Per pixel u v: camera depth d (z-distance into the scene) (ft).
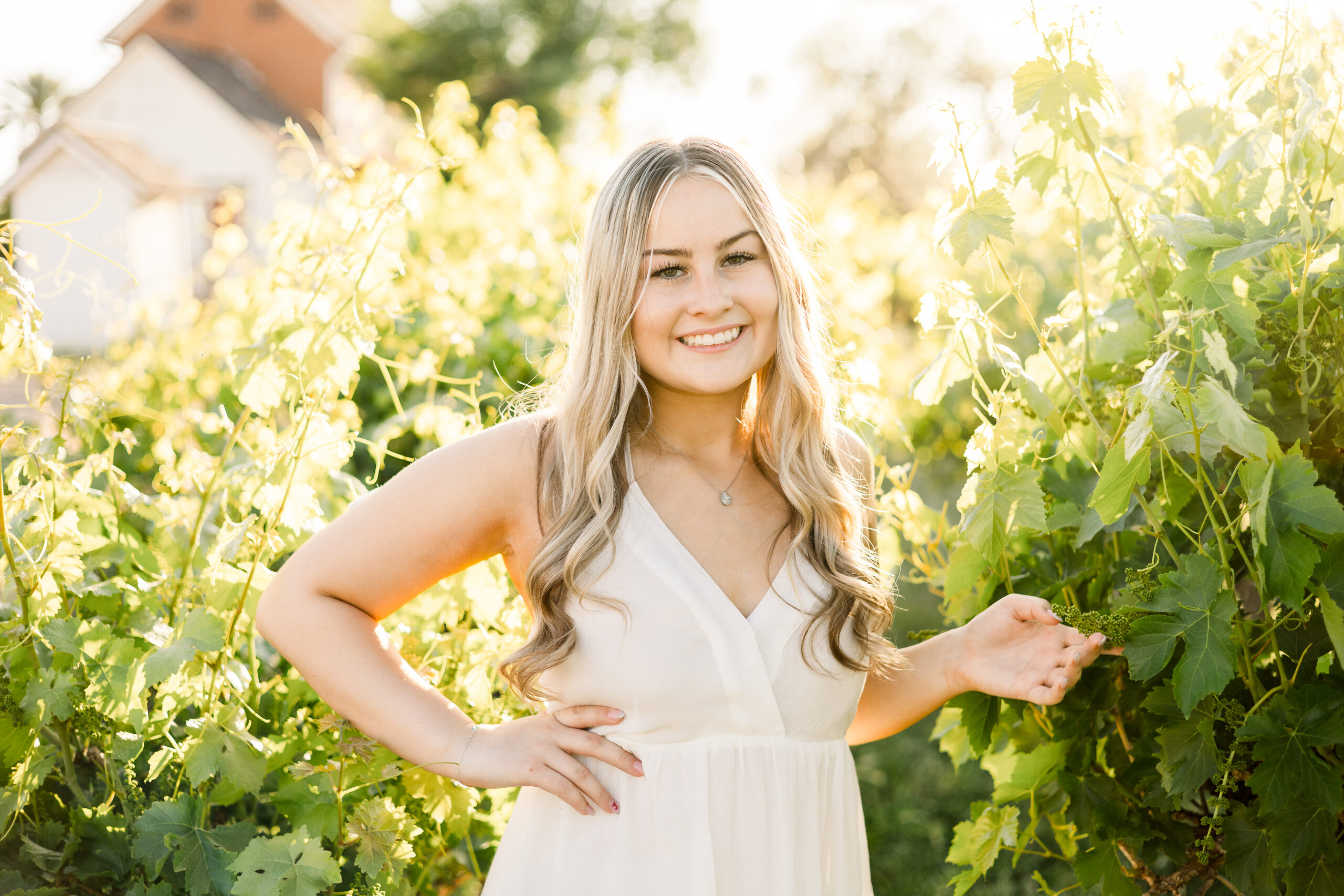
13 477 5.74
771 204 5.32
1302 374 5.51
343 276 6.56
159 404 11.80
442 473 5.20
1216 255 5.21
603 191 5.25
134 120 81.51
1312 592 5.03
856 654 5.42
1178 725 5.26
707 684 5.07
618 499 5.22
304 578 5.06
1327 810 4.99
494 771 5.04
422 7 112.78
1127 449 4.80
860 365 8.38
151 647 5.88
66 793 6.08
